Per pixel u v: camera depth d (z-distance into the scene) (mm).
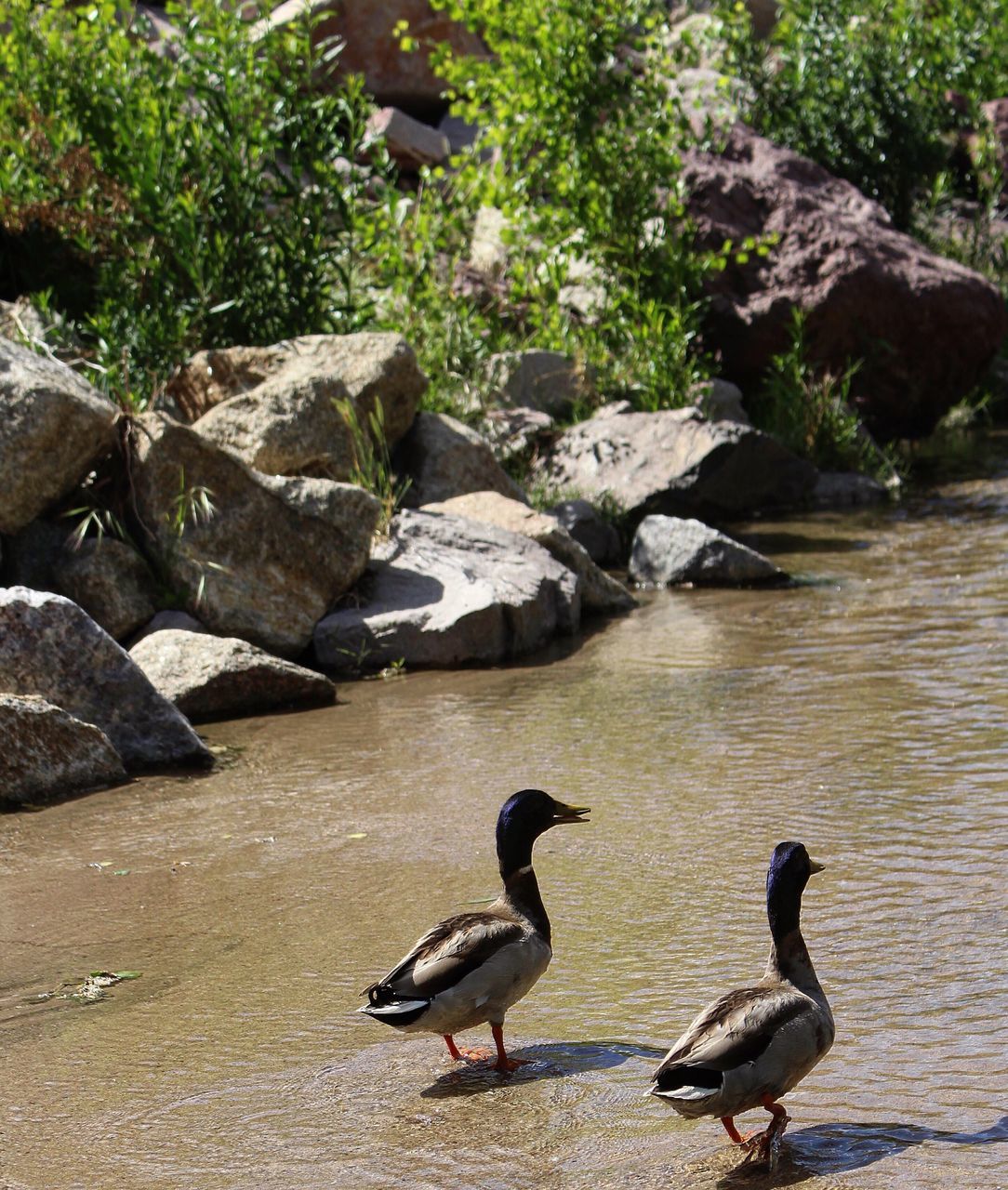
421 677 12539
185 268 17312
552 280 20859
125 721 10375
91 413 12727
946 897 7047
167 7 18547
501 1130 5098
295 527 13070
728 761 9547
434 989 5176
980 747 9430
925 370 22828
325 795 9430
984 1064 5344
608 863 7883
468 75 21969
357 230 19500
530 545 14367
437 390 18531
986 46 29516
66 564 12531
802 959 4934
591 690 11688
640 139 21062
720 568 15414
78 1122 5398
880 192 28172
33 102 18094
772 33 30984
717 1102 4434
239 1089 5594
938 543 16594
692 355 21922
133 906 7691
